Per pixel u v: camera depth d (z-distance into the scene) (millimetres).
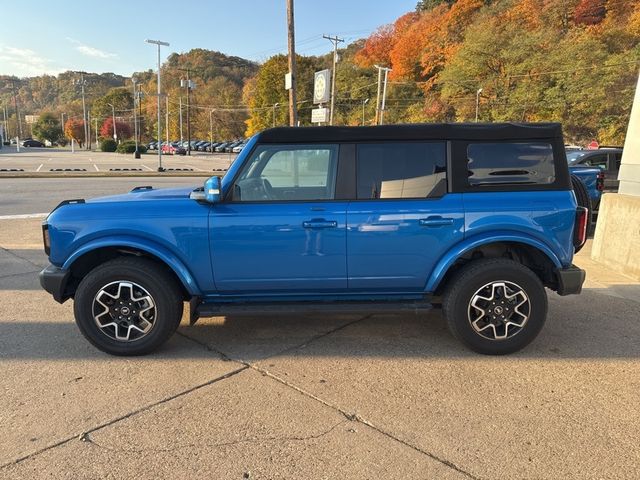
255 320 4723
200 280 3816
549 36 55781
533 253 3979
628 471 2463
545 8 63031
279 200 3771
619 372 3574
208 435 2781
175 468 2492
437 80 71625
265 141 3781
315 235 3734
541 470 2471
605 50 51375
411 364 3713
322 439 2736
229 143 86688
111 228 3732
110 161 43812
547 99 51906
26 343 4137
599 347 4031
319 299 3988
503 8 70000
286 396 3225
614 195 6820
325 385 3375
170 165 39094
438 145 3783
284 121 98438
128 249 3928
